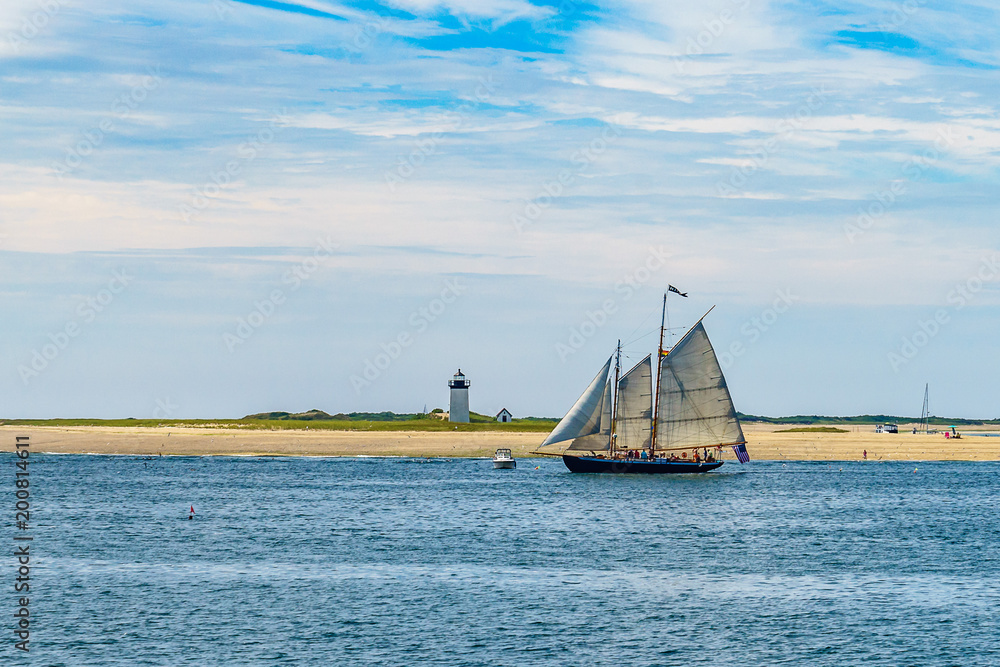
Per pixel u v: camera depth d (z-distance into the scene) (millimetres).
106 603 59125
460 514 102188
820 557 75812
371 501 114500
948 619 55750
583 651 49812
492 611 57344
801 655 49281
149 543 82125
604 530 90375
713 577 67500
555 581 65812
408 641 51344
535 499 116938
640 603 59469
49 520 97875
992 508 109312
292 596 60938
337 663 47844
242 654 49219
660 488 130750
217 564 71875
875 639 51844
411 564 71875
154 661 48219
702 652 49719
